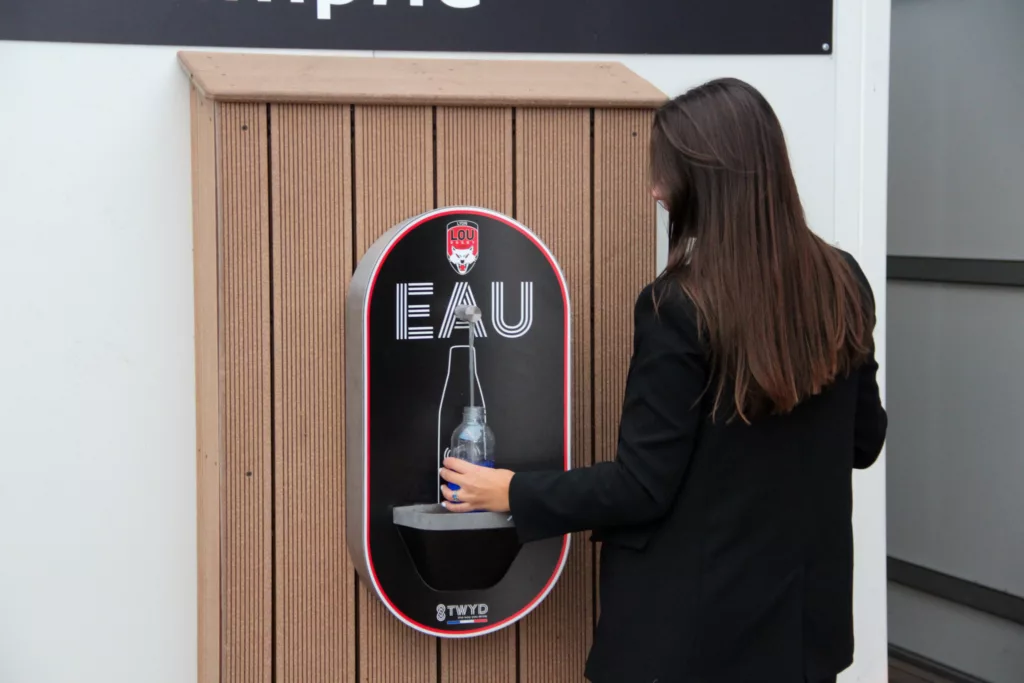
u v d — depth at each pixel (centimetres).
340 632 198
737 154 152
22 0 196
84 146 200
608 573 165
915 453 325
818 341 151
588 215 210
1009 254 292
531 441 196
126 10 200
